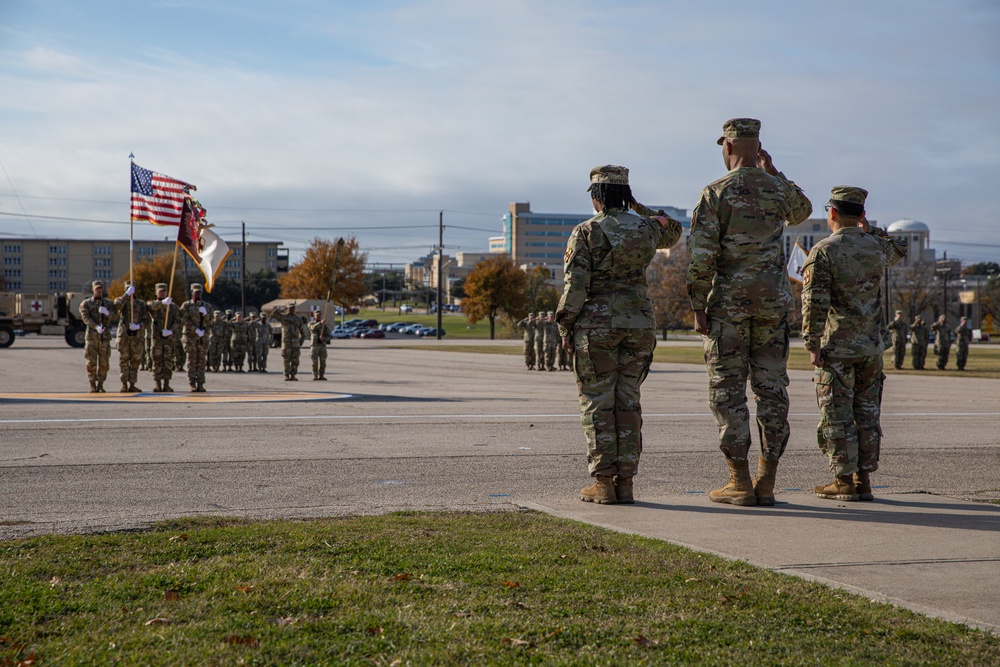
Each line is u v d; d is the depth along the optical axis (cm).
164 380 1769
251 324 3058
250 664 326
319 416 1308
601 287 677
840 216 709
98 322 1686
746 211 650
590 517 620
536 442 1061
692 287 665
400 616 379
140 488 743
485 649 342
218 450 962
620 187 673
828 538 555
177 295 9881
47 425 1147
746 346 675
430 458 929
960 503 692
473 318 8981
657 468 892
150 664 324
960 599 423
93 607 388
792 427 1257
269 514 623
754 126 666
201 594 410
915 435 1188
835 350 699
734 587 433
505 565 469
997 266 17750
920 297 10000
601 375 678
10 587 415
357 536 536
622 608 396
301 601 399
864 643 356
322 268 9700
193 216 2188
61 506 664
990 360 4222
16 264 15488
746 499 672
